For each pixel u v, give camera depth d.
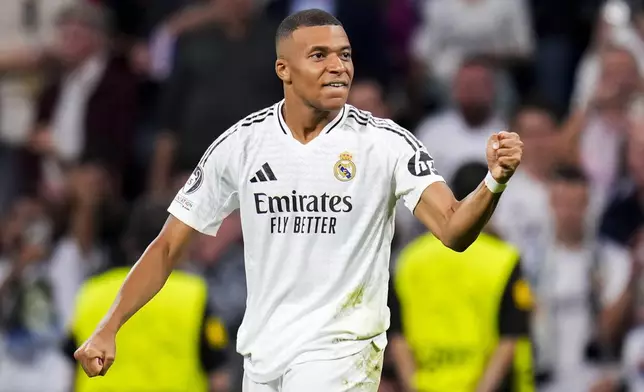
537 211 27.08
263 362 13.64
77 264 27.41
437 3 33.09
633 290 26.16
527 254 26.81
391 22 34.12
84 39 32.28
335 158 13.59
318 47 13.43
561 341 26.56
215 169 13.98
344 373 13.45
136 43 34.56
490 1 32.72
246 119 14.03
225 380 20.58
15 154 32.25
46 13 33.19
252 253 13.80
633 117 30.48
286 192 13.62
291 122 13.80
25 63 32.56
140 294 13.80
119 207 28.17
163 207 20.95
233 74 30.19
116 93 31.98
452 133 29.83
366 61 33.69
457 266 21.73
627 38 31.38
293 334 13.52
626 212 28.17
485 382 21.50
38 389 26.28
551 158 28.67
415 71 33.25
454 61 32.84
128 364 20.28
